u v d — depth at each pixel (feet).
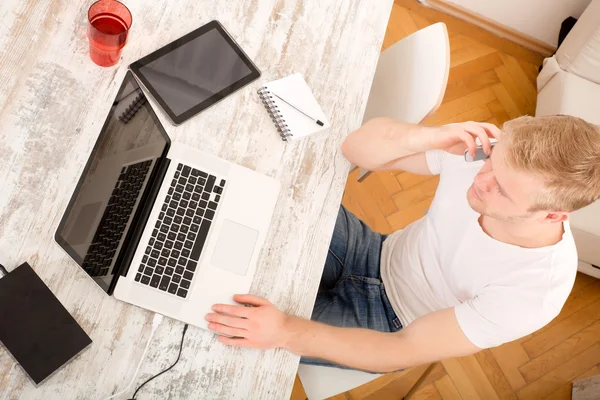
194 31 4.26
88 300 3.54
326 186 4.27
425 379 6.37
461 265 4.35
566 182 3.40
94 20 3.96
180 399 3.56
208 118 4.11
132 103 3.82
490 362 7.06
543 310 3.97
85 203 3.59
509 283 4.08
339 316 4.71
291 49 4.48
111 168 3.69
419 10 8.41
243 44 4.37
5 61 3.82
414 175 7.57
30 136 3.75
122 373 3.49
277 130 4.25
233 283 3.81
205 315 3.68
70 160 3.78
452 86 8.22
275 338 3.75
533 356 7.19
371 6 4.83
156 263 3.67
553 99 7.55
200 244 3.80
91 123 3.89
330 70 4.54
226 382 3.67
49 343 3.35
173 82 4.10
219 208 3.92
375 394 6.64
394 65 4.95
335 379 4.66
